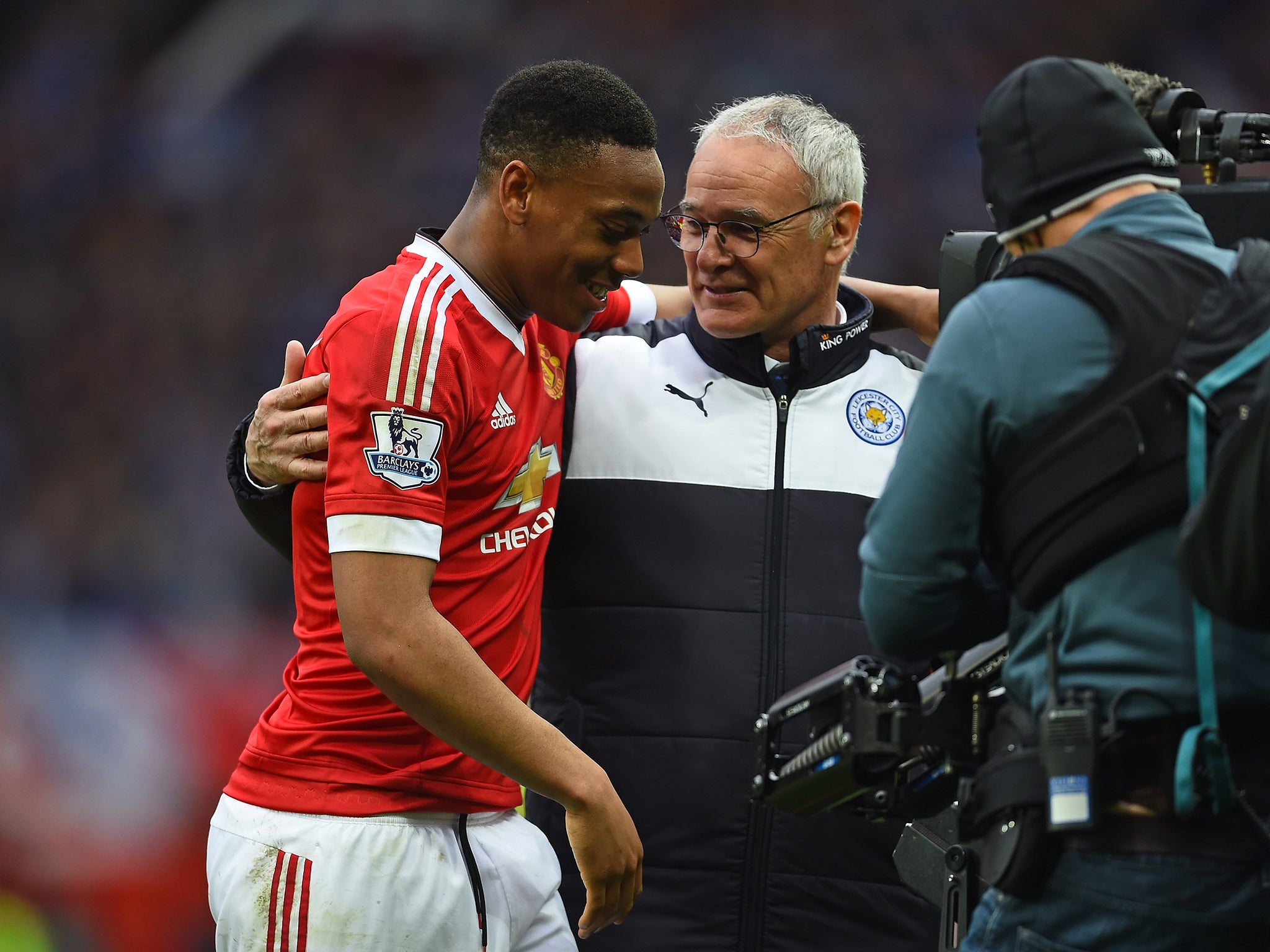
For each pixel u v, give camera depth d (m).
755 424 8.74
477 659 6.61
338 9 43.47
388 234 41.44
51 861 25.20
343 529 6.57
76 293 40.25
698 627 8.50
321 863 6.87
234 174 41.81
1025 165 5.70
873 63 43.09
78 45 43.78
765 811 8.35
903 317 9.55
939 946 6.77
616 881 6.92
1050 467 5.23
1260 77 44.19
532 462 7.56
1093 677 5.16
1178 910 5.01
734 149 8.46
